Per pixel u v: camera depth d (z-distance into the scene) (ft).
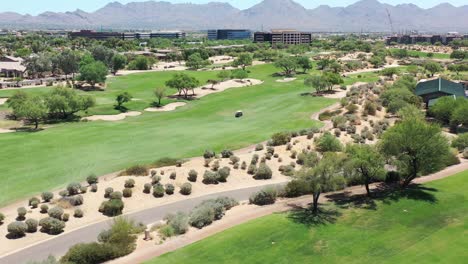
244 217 163.53
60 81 533.14
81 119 356.38
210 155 233.35
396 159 190.19
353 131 275.18
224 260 129.80
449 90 353.31
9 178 206.49
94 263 129.39
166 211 173.06
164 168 212.43
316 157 184.96
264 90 478.59
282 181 207.10
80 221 162.81
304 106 380.99
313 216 160.35
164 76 572.92
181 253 133.80
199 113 372.38
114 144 266.16
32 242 147.13
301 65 616.80
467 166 214.07
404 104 329.11
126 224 148.15
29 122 347.36
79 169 219.41
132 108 398.62
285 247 137.49
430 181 193.57
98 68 479.82
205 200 176.55
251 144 263.08
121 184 190.90
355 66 650.43
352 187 193.77
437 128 185.57
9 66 592.19
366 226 151.02
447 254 129.49
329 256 132.16
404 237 142.31
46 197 177.88
